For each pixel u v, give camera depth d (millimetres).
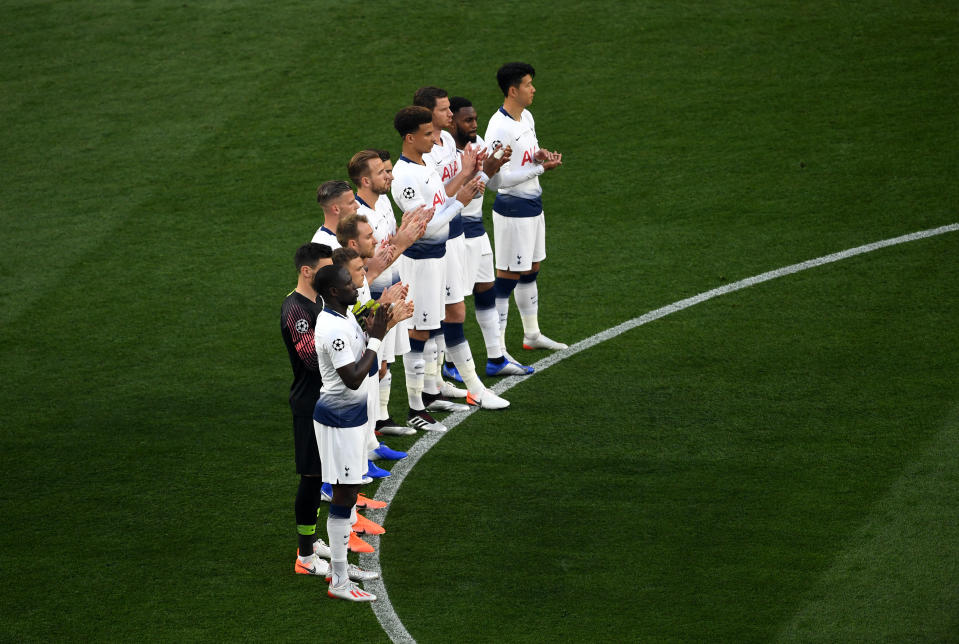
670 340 36844
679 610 23609
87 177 51094
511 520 27312
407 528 27203
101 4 67938
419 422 32219
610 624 23266
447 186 32344
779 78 56594
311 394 24484
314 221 46719
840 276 40188
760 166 49281
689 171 49375
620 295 40281
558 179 49531
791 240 43281
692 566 25109
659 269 41938
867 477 28188
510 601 24219
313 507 25031
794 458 29328
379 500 28484
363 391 23922
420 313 31516
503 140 34719
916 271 40031
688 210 46312
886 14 61719
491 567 25484
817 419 31219
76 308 40531
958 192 45719
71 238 45969
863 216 44594
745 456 29609
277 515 27906
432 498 28484
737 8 63469
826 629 22766
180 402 33938
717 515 27000
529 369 35531
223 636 23328
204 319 39500
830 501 27266
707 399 32844
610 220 46031
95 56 62312
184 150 53094
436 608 24109
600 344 36969
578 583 24719
